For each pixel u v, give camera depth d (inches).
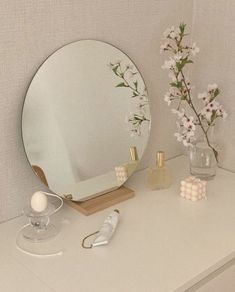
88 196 60.1
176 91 68.5
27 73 53.4
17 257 49.2
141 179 68.0
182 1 67.9
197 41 70.9
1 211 55.5
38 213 53.3
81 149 58.9
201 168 67.3
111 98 60.9
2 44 50.4
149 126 66.6
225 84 69.2
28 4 51.1
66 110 56.6
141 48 64.9
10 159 54.6
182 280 45.8
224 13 66.5
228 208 59.8
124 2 60.5
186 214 58.2
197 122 73.4
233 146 70.2
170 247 51.1
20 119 54.1
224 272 51.1
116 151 62.7
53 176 56.8
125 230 54.3
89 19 57.4
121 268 47.4
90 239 52.4
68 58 55.8
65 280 45.6
